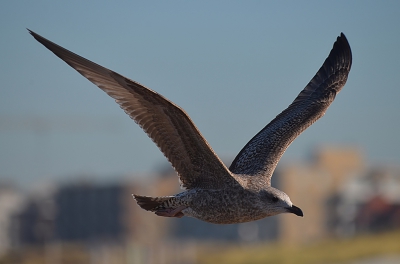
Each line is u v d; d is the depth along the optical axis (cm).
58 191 6316
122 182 5712
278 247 4353
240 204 903
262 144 1036
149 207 931
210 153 873
